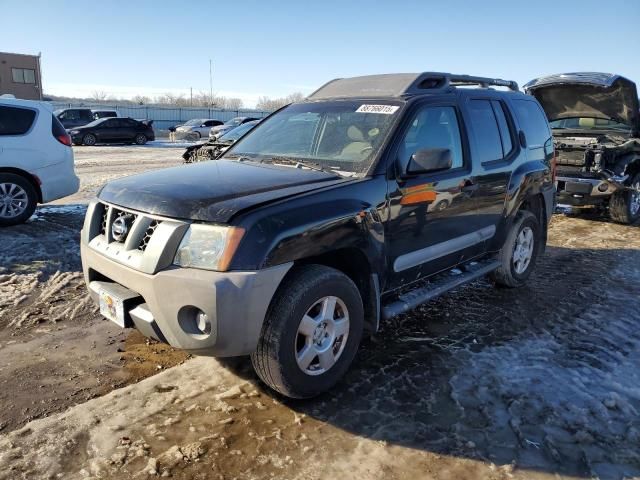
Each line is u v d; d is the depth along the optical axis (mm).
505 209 4727
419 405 3133
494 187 4500
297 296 2887
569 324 4398
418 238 3730
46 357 3648
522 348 3916
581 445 2801
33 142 7379
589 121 9562
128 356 3691
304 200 2990
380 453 2707
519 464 2646
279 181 3225
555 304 4863
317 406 3107
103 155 20641
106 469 2525
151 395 3168
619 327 4352
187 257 2748
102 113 32250
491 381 3418
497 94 4902
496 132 4699
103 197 3305
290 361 2910
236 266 2686
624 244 7250
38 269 5410
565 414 3064
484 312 4633
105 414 2961
